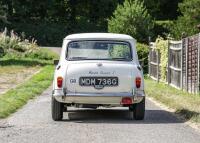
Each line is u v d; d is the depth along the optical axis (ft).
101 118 56.13
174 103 66.08
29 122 52.65
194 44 80.89
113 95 53.16
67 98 53.21
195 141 42.55
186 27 229.45
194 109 60.80
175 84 94.38
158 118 56.03
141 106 54.13
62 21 346.95
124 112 61.41
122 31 169.07
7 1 324.39
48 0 338.95
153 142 41.88
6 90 86.74
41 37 314.35
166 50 101.71
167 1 340.39
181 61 88.79
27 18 333.21
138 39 168.55
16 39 201.57
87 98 53.16
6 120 53.88
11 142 41.88
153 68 117.39
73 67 53.67
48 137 44.09
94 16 350.84
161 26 297.33
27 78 112.47
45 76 115.96
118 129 48.29
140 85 53.83
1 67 145.18
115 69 53.52
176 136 44.73
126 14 169.48
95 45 55.42
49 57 197.47
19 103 67.00
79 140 42.65
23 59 180.34
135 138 43.57
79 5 353.31
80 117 56.90
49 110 62.34
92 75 53.31
